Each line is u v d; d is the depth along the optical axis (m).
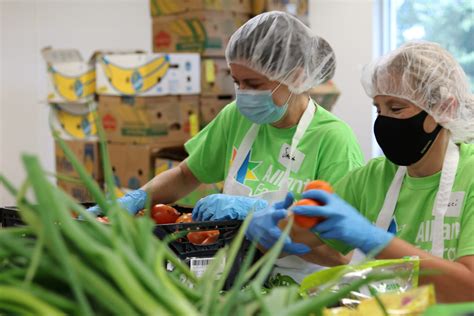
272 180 2.20
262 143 2.28
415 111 1.77
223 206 1.81
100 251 0.86
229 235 1.67
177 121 4.21
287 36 2.12
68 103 4.60
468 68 5.08
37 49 5.71
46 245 0.92
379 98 1.83
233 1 4.42
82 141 4.49
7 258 1.00
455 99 1.77
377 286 1.30
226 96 4.44
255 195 2.19
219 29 4.37
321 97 4.11
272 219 1.49
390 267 1.28
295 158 2.17
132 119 4.17
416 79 1.74
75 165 1.06
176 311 0.85
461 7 5.06
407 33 5.27
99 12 5.75
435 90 1.74
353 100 5.20
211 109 4.36
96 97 4.41
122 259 0.87
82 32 5.75
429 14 5.18
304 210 1.33
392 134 1.80
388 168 1.94
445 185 1.77
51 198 0.87
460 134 1.81
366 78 1.89
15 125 5.72
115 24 5.78
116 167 4.30
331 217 1.35
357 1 5.11
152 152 4.12
